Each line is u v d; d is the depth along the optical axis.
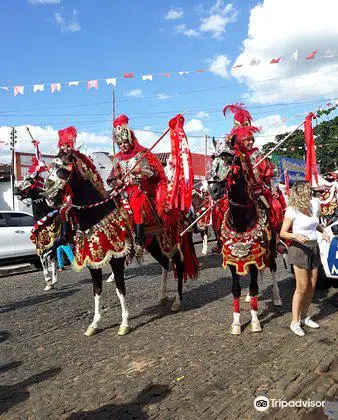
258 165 5.73
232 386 4.01
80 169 5.31
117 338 5.53
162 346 5.13
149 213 5.92
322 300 6.76
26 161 23.23
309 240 5.16
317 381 4.05
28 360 4.98
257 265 5.13
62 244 8.08
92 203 5.41
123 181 5.84
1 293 8.85
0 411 3.84
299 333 5.23
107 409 3.75
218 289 7.96
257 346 4.96
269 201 5.83
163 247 6.30
